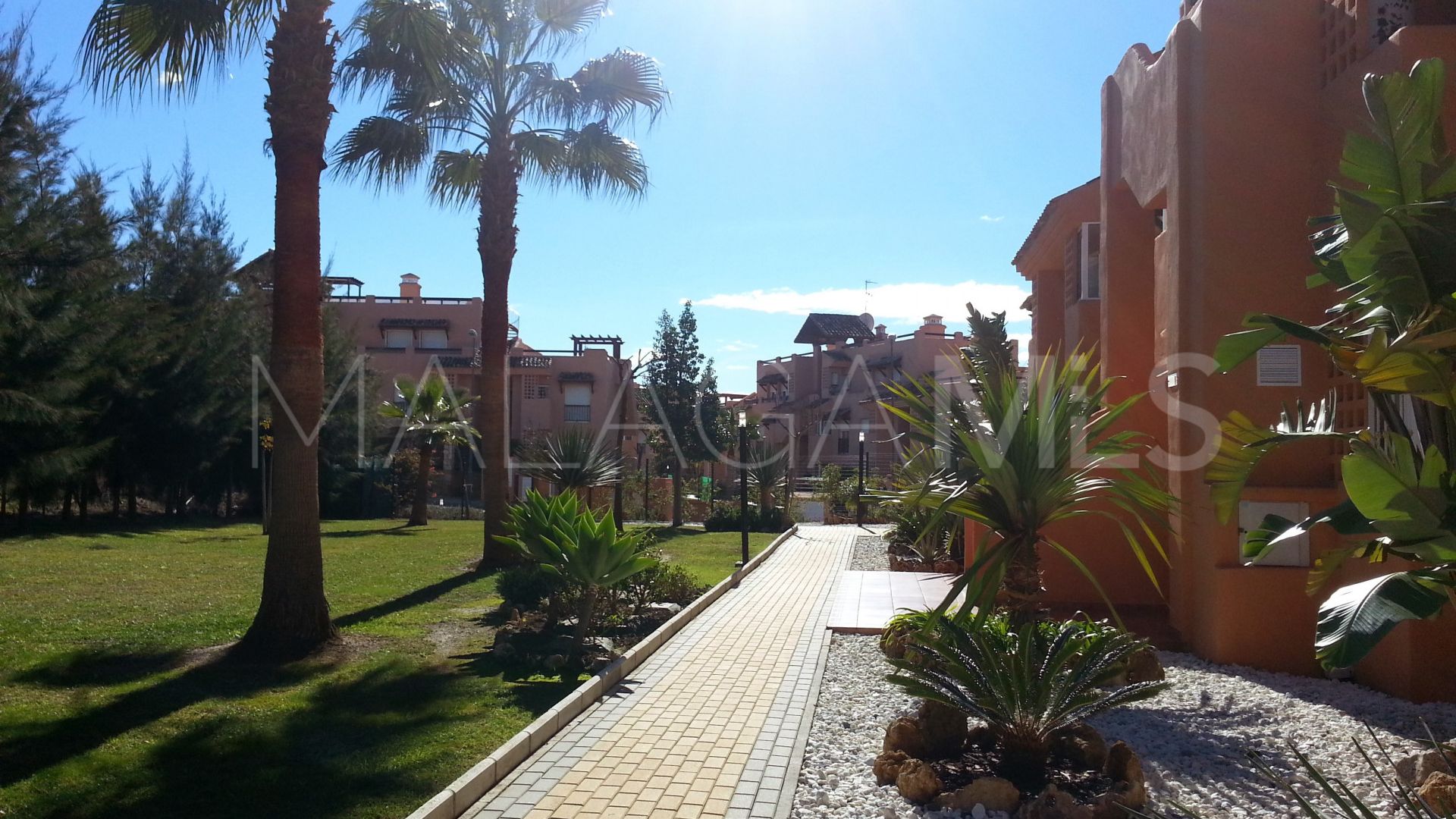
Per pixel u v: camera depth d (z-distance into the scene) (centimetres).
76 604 1069
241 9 883
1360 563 757
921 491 670
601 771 530
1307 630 787
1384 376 443
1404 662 688
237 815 458
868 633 973
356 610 1078
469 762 538
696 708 666
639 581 1050
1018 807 461
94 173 1994
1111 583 1050
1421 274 445
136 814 458
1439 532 417
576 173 1557
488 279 1491
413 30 1064
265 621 835
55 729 595
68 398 1984
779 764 541
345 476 3155
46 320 1828
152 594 1154
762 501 2536
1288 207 830
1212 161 841
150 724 609
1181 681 742
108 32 822
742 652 864
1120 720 632
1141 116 992
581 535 785
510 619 1002
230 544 1873
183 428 2514
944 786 488
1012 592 641
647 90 1522
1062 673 520
